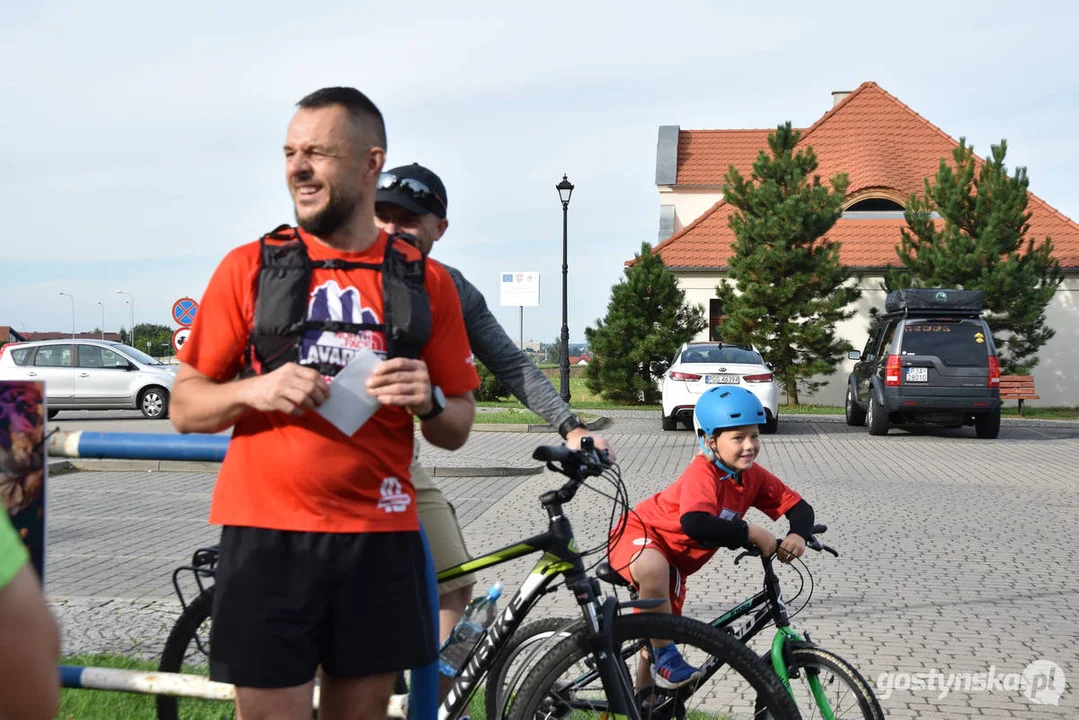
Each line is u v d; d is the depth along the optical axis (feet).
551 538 10.32
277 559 7.92
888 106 125.59
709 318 108.17
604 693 10.06
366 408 7.91
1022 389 87.51
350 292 8.19
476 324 11.27
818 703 12.37
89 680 10.85
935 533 31.48
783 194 90.89
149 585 23.82
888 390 62.18
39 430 9.21
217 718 12.12
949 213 90.74
